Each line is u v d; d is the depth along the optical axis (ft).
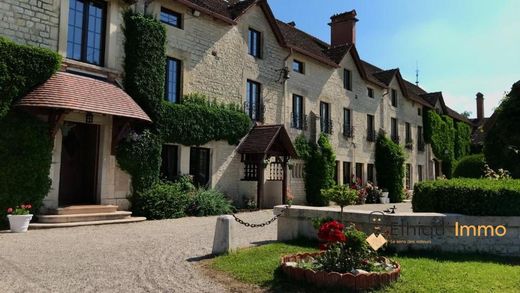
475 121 142.31
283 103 61.67
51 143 34.50
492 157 46.93
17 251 23.15
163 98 43.83
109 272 19.13
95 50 39.32
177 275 18.95
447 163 111.24
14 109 32.65
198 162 49.11
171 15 46.75
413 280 17.81
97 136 39.42
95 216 35.58
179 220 38.91
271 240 28.91
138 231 31.58
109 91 36.91
